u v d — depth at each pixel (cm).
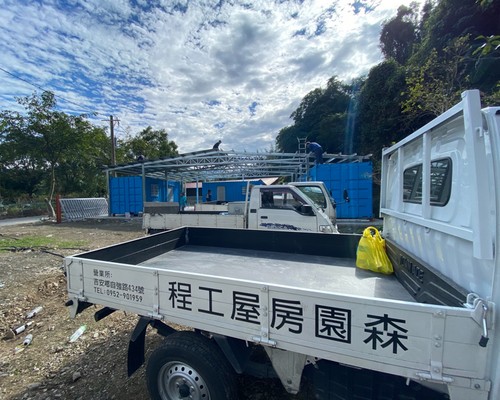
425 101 761
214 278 168
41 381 250
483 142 112
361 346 133
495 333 106
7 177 2231
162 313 189
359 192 1198
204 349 178
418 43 1625
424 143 173
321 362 164
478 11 934
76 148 1628
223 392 174
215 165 1477
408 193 227
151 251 339
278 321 152
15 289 451
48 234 1060
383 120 1512
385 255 279
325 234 343
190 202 3306
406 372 123
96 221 1499
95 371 261
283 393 221
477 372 110
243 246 385
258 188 588
